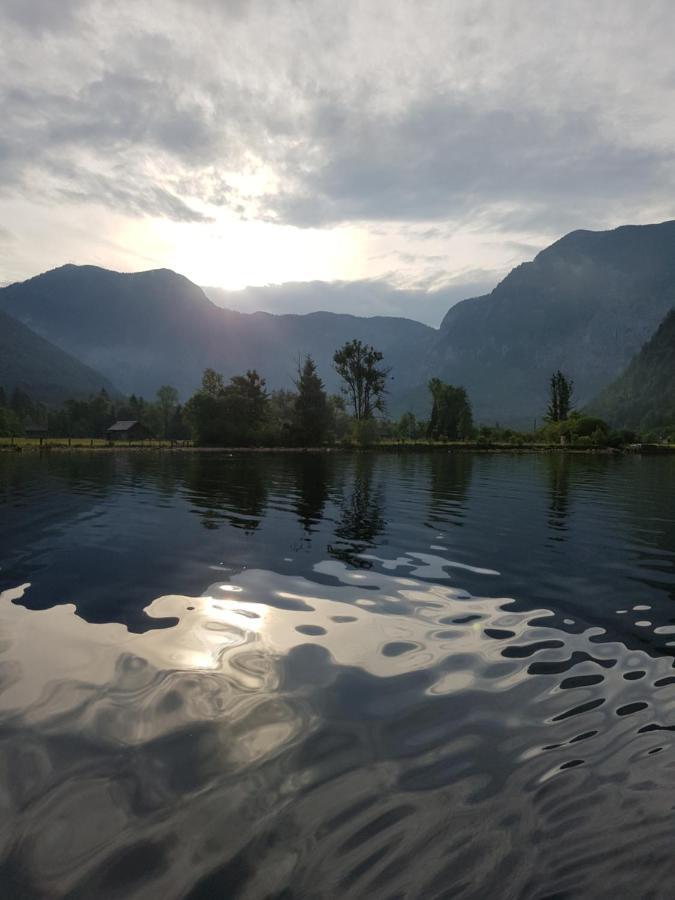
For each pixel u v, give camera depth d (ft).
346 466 145.48
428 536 46.96
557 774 14.42
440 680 19.97
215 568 35.70
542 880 11.03
